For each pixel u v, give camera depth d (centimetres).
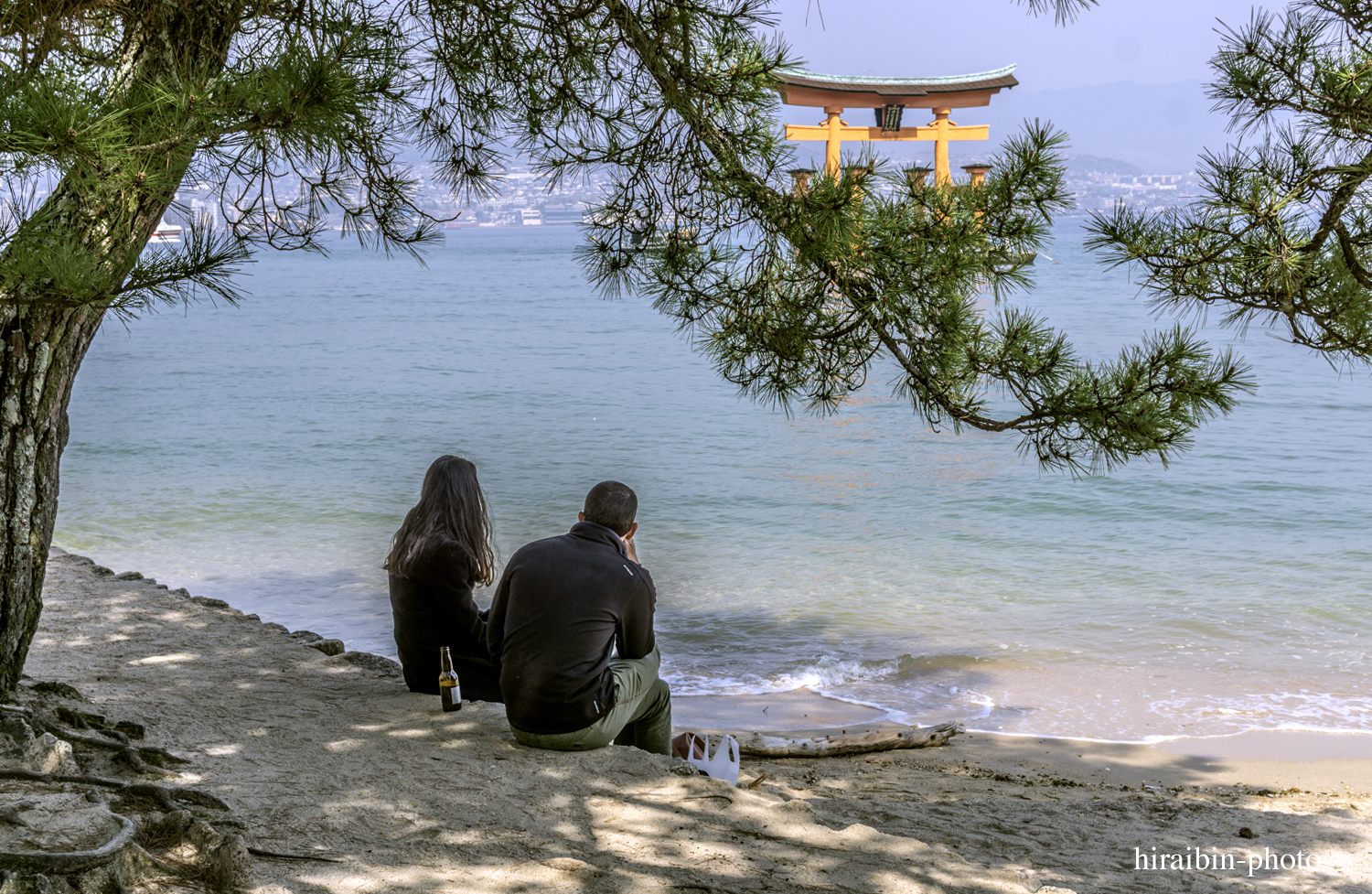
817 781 627
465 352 4431
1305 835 550
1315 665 980
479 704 493
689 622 1131
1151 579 1299
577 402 3062
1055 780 688
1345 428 2459
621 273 531
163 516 1596
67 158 252
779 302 504
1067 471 2002
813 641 1065
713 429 2591
